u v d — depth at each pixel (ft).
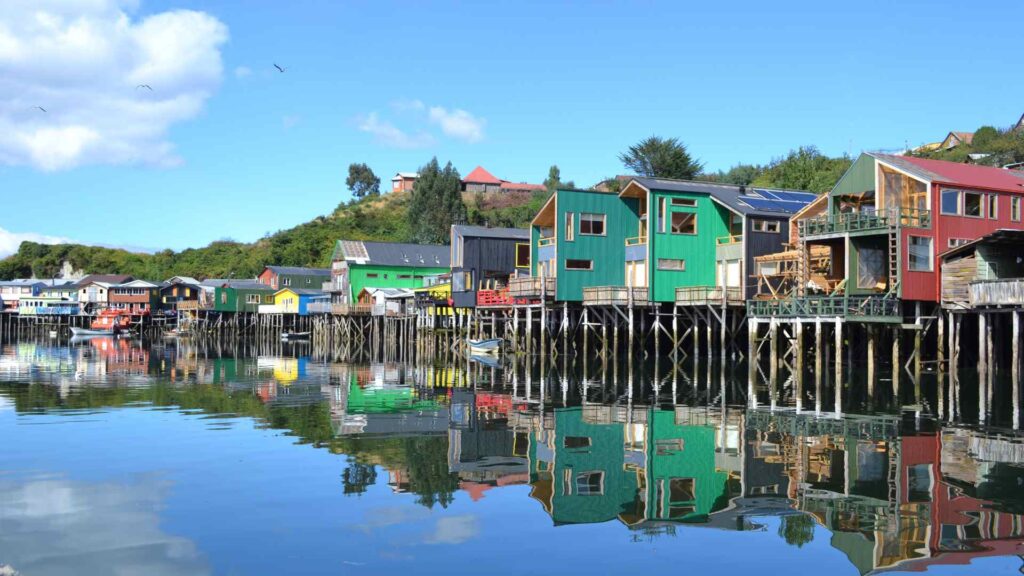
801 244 115.96
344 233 399.24
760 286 132.36
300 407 81.41
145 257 464.24
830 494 42.88
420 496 43.19
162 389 99.55
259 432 64.59
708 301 130.62
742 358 137.39
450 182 360.07
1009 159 234.99
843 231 108.06
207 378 117.08
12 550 34.42
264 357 178.29
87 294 364.99
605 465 51.16
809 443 58.23
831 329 129.39
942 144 302.45
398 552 34.12
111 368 136.36
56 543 35.37
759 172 302.25
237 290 320.70
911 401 82.07
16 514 39.73
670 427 66.64
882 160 112.37
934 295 104.68
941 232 106.01
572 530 37.06
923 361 107.45
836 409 76.84
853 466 49.85
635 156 289.53
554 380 112.16
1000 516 38.47
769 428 65.46
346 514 39.73
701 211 143.13
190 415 74.79
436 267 263.49
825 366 117.91
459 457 54.08
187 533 36.73
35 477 47.60
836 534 36.04
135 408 79.82
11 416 73.56
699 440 60.13
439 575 31.37
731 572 31.58
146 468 50.14
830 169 256.52
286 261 383.04
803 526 37.27
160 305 358.02
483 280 179.32
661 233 139.95
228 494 43.60
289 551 34.30
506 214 380.37
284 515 39.65
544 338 142.61
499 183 463.42
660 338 155.22
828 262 122.52
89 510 40.52
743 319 137.69
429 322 201.05
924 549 33.99
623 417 73.15
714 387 100.01
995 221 110.83
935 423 67.05
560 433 64.03
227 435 62.95
